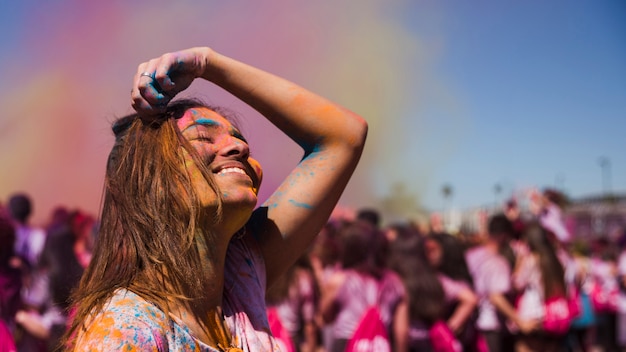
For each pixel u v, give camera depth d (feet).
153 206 3.63
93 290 3.54
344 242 12.91
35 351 11.70
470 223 37.52
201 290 3.67
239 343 3.93
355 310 12.60
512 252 17.40
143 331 3.25
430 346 13.16
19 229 15.97
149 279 3.55
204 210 3.68
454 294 13.97
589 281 29.09
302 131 4.65
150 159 3.73
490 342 17.28
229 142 3.92
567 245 23.11
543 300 16.93
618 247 34.55
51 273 12.50
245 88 4.50
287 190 4.66
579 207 74.79
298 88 4.62
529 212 21.67
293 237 4.61
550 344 17.06
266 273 4.69
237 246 4.36
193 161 3.73
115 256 3.67
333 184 4.63
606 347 28.71
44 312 12.41
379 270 12.71
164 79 3.87
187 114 3.95
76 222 14.53
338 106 4.68
